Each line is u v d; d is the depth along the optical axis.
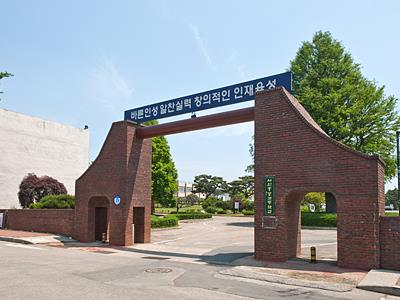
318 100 31.91
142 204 20.53
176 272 12.05
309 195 41.91
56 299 8.14
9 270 11.59
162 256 16.05
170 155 43.81
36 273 11.19
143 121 20.30
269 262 14.07
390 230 12.33
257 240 14.78
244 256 15.90
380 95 32.66
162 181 42.03
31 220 24.56
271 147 14.82
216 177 80.62
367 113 32.62
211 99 17.50
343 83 32.91
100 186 20.67
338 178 13.20
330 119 31.42
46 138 37.31
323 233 26.28
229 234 26.78
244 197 69.19
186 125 18.16
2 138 33.31
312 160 13.80
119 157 20.08
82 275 11.11
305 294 9.41
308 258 14.91
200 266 13.42
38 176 36.09
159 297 8.55
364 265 12.50
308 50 35.00
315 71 33.72
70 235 21.97
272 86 15.70
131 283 10.13
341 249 12.96
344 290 9.83
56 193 34.75
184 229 31.27
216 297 8.76
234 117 16.56
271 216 14.52
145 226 20.72
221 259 15.23
